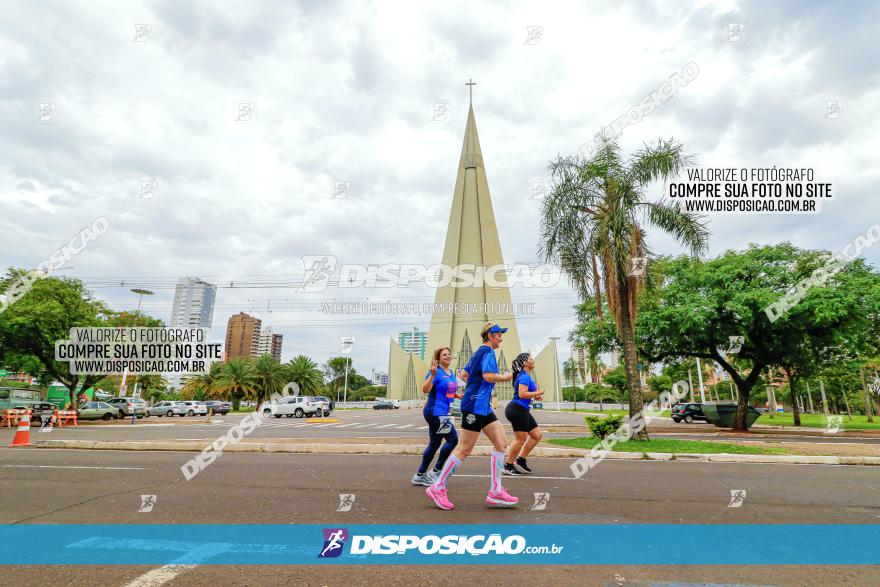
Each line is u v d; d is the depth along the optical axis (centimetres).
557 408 7325
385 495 545
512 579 304
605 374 6769
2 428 2048
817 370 2236
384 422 2802
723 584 299
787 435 1780
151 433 1739
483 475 701
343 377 9831
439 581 300
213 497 530
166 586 290
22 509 475
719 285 1955
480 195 9344
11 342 2505
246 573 311
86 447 1079
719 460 943
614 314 1245
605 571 319
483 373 473
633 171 1230
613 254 1221
